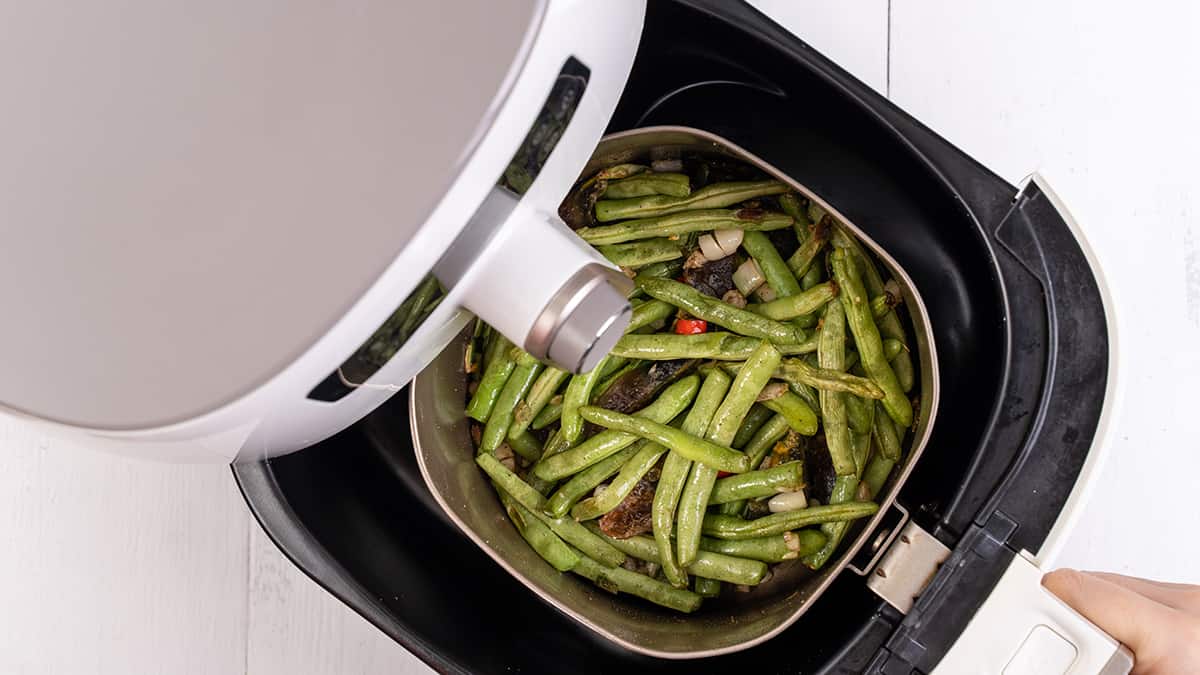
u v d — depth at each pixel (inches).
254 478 28.4
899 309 30.6
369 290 14.5
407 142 14.5
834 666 27.0
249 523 36.4
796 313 31.2
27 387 16.6
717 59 29.7
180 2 15.7
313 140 15.0
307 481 29.3
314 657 36.3
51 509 36.7
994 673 24.8
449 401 31.8
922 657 25.7
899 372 31.0
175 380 15.4
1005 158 36.0
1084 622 24.3
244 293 15.1
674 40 29.4
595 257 16.7
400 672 36.0
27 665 36.7
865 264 30.6
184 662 36.5
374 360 16.1
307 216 14.9
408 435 32.3
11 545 36.7
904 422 30.8
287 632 36.4
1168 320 35.7
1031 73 35.9
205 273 15.4
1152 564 35.6
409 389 30.0
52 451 36.5
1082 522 35.9
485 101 14.3
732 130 31.1
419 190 14.4
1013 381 26.6
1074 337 26.4
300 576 36.3
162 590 36.5
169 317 15.5
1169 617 24.1
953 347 29.2
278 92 15.2
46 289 16.5
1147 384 35.8
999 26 35.9
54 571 36.7
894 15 36.0
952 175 27.0
